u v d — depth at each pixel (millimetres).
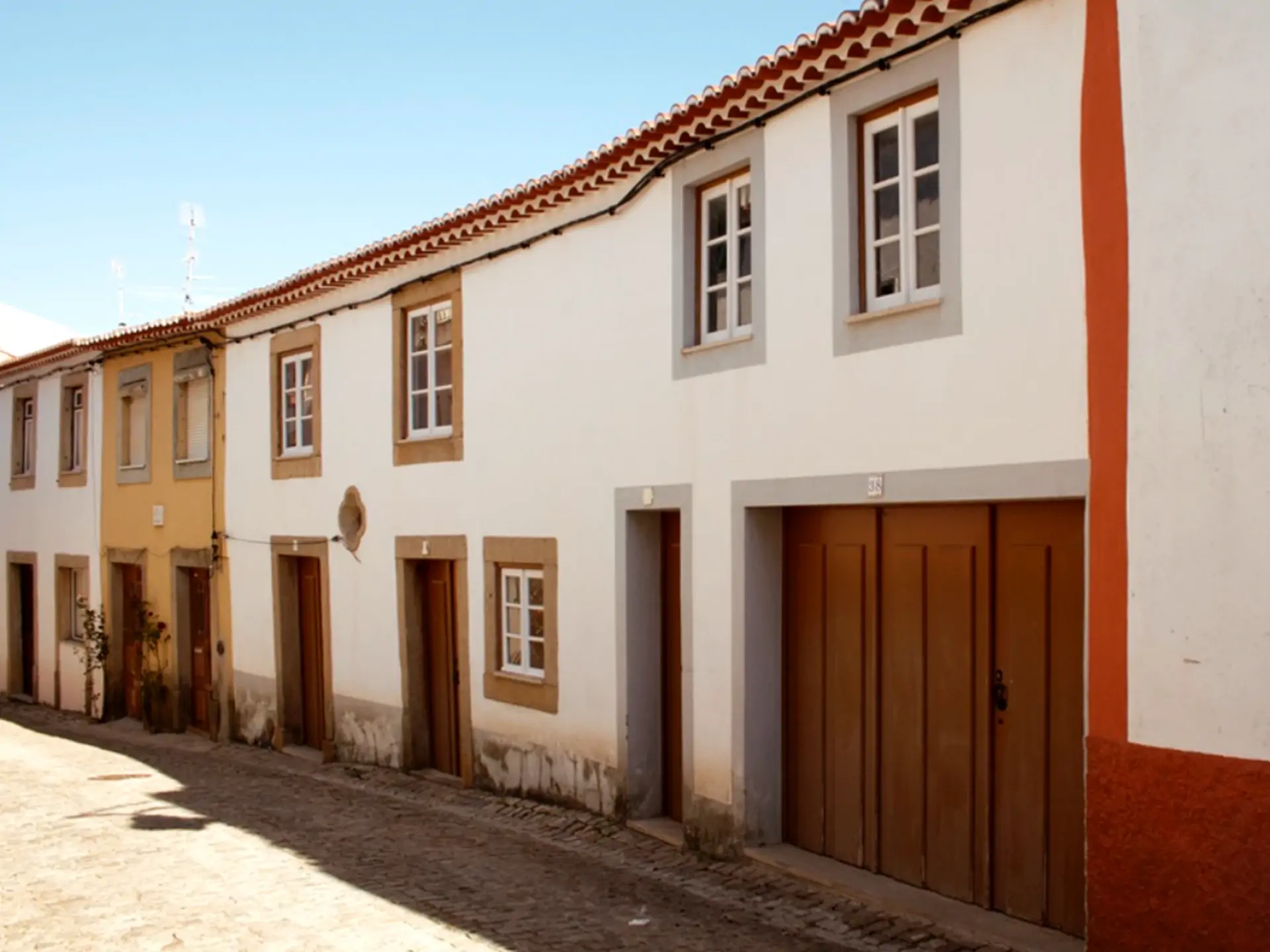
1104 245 5949
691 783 8719
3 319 28969
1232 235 5414
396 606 12570
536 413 10578
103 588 18750
